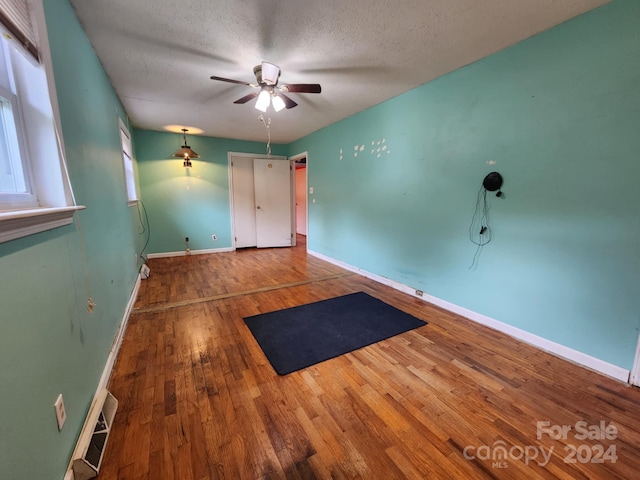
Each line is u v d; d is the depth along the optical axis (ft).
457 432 4.58
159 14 5.82
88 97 6.08
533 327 7.22
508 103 7.30
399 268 11.35
